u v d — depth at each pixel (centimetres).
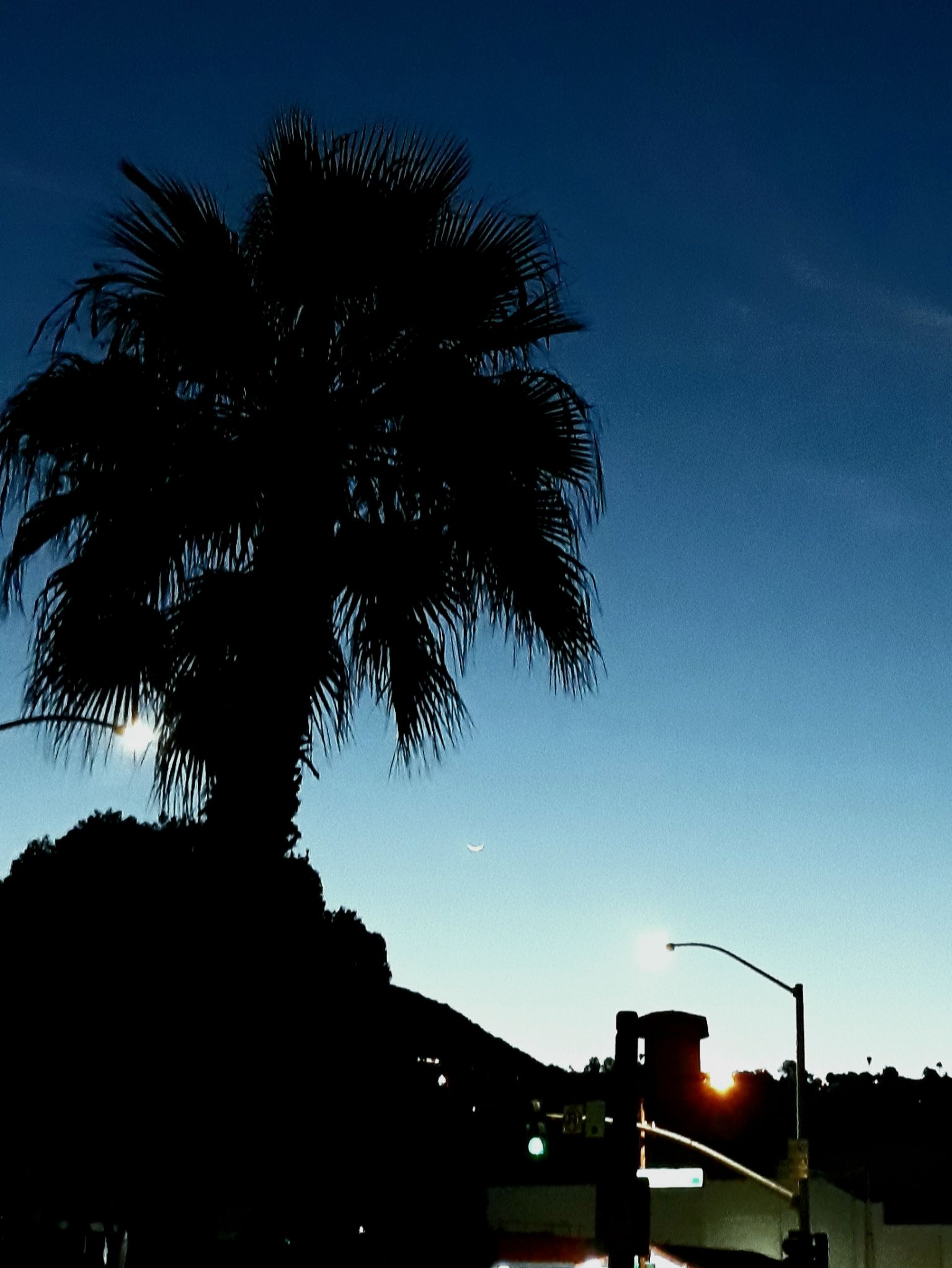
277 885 1018
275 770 1023
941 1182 5078
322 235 1154
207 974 1005
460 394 1131
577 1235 5731
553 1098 6025
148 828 2333
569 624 1120
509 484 1124
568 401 1162
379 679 1106
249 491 1109
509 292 1189
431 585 1097
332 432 1146
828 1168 5422
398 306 1171
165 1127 1005
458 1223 3547
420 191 1187
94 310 1138
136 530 1068
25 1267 2088
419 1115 3206
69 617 1047
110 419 1095
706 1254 3769
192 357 1151
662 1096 6125
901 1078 7888
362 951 2727
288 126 1195
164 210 1145
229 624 1041
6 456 1095
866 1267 4862
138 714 1047
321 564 1098
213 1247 987
